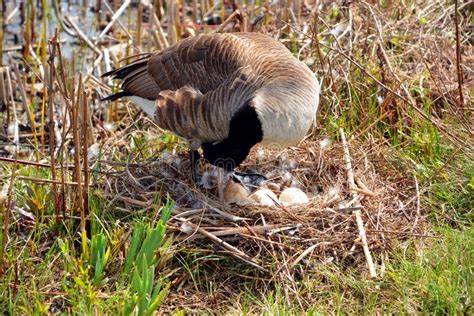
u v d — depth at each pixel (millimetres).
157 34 16516
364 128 13453
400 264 10391
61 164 10820
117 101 15250
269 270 10312
